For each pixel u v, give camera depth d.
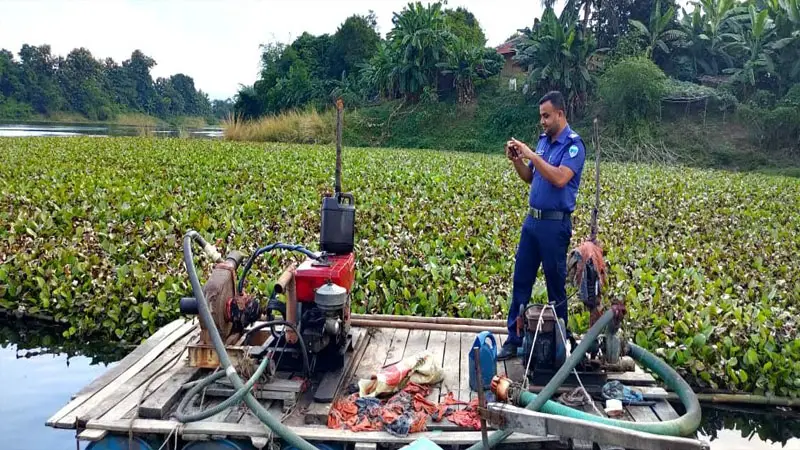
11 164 17.34
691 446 3.05
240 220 10.22
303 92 44.94
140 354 4.89
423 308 6.98
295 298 4.45
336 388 4.20
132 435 3.84
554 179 4.40
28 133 49.16
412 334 5.45
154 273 7.69
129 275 7.66
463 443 3.78
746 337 6.37
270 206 12.09
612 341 4.26
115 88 92.88
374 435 3.78
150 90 100.50
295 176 16.66
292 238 9.55
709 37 34.12
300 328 4.34
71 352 6.80
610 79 30.77
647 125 30.83
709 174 23.20
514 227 11.09
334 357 4.46
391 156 25.70
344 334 4.62
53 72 85.25
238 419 3.95
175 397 4.13
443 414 4.04
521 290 4.84
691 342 6.14
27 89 81.44
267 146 30.47
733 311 6.74
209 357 4.37
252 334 4.70
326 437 3.77
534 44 32.69
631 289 7.24
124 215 10.69
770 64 30.98
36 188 13.07
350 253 4.88
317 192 14.03
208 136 51.22
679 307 6.98
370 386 4.32
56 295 7.38
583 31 33.28
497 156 29.17
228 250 8.73
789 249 10.38
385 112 38.78
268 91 48.47
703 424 5.75
